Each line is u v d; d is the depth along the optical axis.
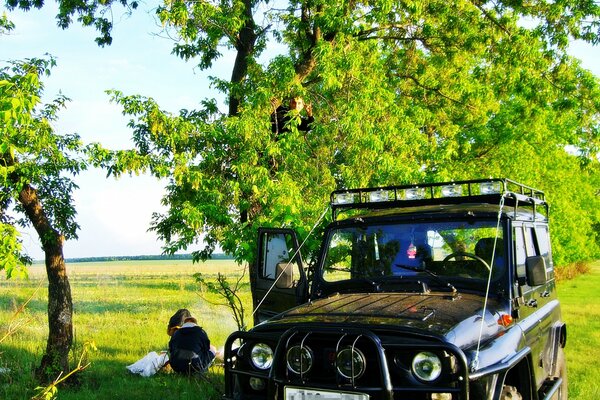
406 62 15.66
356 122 9.71
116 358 11.16
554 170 24.89
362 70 11.29
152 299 24.28
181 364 9.16
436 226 5.59
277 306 6.10
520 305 5.33
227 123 9.19
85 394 8.44
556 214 25.97
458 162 18.98
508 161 20.41
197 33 10.74
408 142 10.77
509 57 13.68
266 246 6.38
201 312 18.39
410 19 13.71
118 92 9.00
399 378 4.15
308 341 4.44
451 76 15.25
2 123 5.93
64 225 9.69
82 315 18.02
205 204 8.77
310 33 11.48
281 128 10.60
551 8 13.30
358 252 5.84
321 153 9.92
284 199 8.55
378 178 9.98
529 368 4.99
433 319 4.38
